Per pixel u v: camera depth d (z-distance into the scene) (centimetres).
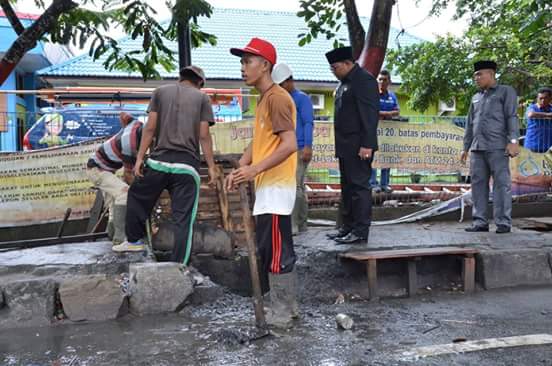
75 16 600
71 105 1074
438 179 884
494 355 381
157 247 577
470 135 738
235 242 604
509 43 1143
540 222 807
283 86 652
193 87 540
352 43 718
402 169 864
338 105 614
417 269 585
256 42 415
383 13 698
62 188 775
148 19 607
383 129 849
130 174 594
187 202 521
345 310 504
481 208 720
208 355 378
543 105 914
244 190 418
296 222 688
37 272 496
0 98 1501
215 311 480
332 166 852
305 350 388
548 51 1135
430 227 762
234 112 1133
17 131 907
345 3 704
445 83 1234
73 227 780
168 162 512
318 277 564
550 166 905
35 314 448
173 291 476
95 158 590
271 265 434
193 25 681
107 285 466
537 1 570
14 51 548
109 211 654
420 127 868
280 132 404
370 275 546
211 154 545
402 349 393
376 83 598
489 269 583
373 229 731
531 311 495
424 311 499
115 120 973
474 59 1204
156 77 668
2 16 1442
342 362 367
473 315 484
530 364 365
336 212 841
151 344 400
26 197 764
